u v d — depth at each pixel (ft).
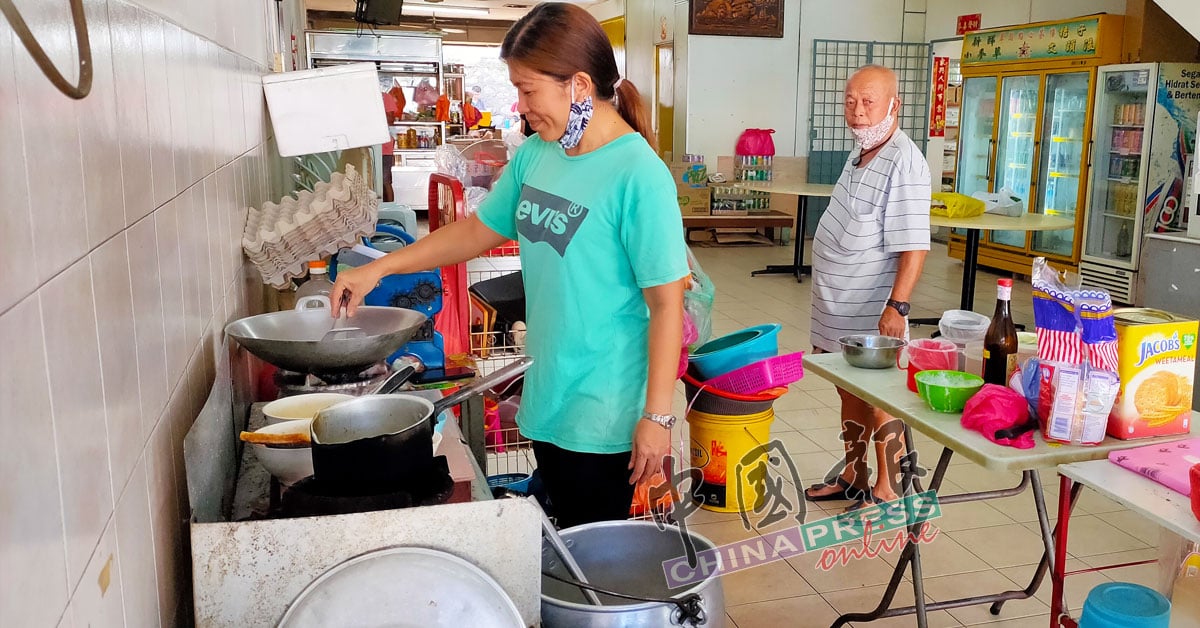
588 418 5.97
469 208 11.85
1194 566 5.67
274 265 7.01
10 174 2.21
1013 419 6.13
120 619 3.12
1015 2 27.99
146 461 3.61
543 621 5.20
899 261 9.87
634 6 39.01
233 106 7.14
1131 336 5.93
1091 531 10.07
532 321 6.16
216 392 4.79
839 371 8.04
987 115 27.48
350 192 7.57
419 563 3.87
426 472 4.45
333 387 5.82
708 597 5.19
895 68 32.71
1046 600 8.70
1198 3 17.98
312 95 9.64
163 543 3.91
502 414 9.73
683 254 5.57
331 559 3.96
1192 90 20.81
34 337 2.35
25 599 2.22
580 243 5.68
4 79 2.19
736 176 32.30
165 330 4.07
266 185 9.91
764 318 20.93
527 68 5.42
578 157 5.76
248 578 3.89
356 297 6.30
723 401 10.26
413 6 44.88
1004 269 27.14
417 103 37.50
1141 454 5.65
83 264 2.80
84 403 2.77
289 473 4.71
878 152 9.94
